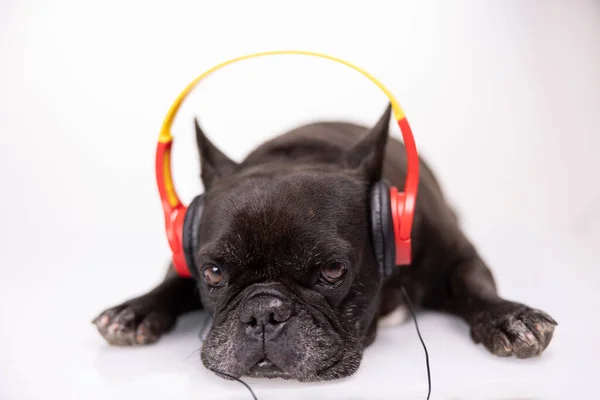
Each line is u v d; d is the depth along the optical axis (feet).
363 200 2.14
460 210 3.40
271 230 2.00
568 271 2.79
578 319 2.39
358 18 3.78
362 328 2.14
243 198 2.08
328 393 2.01
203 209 2.17
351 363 2.04
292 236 2.00
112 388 2.08
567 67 3.55
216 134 3.73
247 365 1.98
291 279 2.02
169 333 2.40
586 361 2.13
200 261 2.08
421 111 3.72
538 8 3.59
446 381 2.04
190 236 2.16
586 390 2.01
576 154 3.50
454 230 2.55
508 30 3.64
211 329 2.06
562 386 2.02
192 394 2.04
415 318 2.33
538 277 2.74
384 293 2.38
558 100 3.55
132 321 2.32
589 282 2.68
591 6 3.51
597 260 2.89
